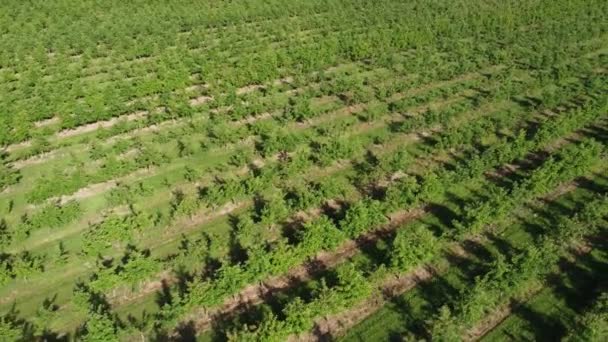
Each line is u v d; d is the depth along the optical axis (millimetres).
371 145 62125
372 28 98812
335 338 38812
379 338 38719
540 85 74562
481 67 81812
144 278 42250
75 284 43875
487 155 55438
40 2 109750
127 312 40969
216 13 105062
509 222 49562
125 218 48750
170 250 47062
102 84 77562
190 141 62719
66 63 82938
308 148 60312
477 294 38438
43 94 71312
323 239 44250
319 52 82125
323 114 68312
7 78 76875
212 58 83062
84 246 44781
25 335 39094
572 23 99062
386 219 48656
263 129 63469
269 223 47844
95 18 102500
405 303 41406
